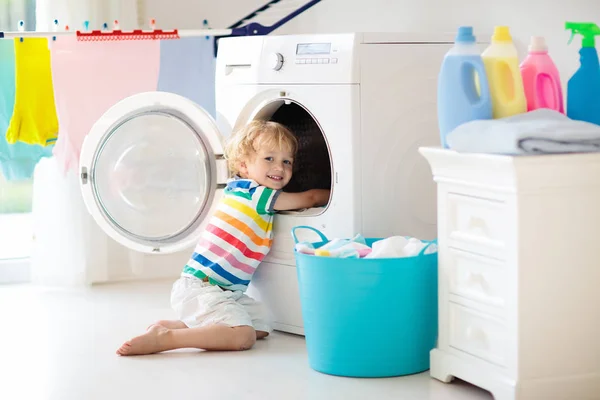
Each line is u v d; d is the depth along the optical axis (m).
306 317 2.30
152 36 3.09
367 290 2.18
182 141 2.80
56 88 3.13
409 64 2.51
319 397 2.09
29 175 3.20
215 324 2.51
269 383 2.21
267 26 3.44
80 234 3.39
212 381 2.23
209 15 3.65
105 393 2.16
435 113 2.58
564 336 1.95
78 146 3.19
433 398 2.07
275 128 2.63
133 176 2.78
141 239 2.81
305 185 2.88
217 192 2.79
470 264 2.07
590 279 1.96
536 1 2.50
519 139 1.84
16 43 3.07
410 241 2.28
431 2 2.92
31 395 2.15
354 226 2.48
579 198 1.93
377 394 2.11
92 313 2.99
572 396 1.96
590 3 2.30
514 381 1.92
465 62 2.06
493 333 2.01
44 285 3.43
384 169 2.51
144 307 3.07
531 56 2.13
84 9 3.33
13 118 3.09
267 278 2.71
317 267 2.21
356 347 2.22
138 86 3.23
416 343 2.26
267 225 2.64
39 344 2.61
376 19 3.19
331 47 2.49
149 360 2.43
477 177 1.99
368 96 2.46
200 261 2.62
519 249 1.89
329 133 2.51
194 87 3.33
